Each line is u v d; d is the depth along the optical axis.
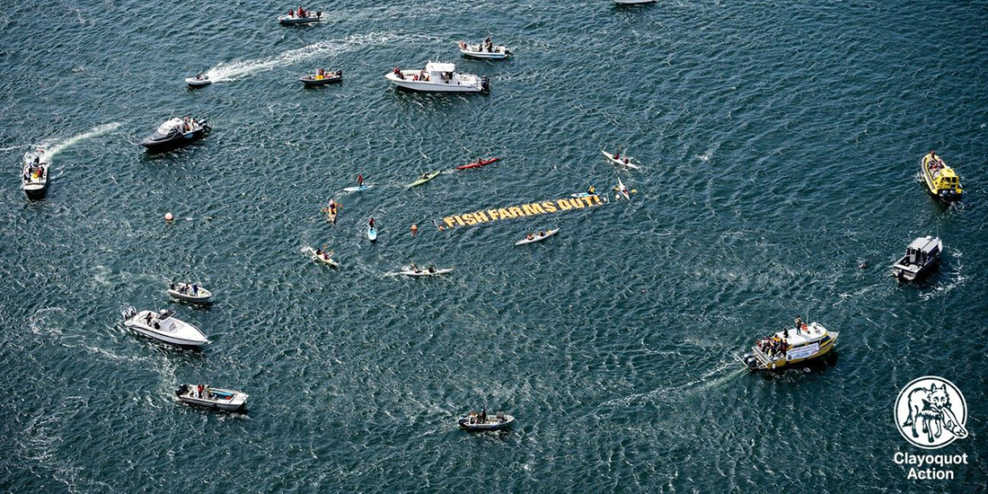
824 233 165.12
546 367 145.50
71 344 150.88
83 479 133.75
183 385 142.88
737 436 136.75
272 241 166.50
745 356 144.38
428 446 135.88
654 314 152.88
